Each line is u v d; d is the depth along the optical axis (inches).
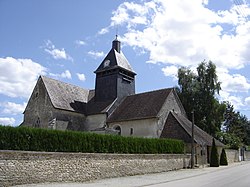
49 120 1267.2
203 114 1729.8
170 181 676.7
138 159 846.5
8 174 537.6
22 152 566.3
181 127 1190.9
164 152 995.9
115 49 1524.4
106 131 1223.5
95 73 1518.2
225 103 1813.5
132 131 1251.8
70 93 1455.5
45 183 589.6
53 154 621.9
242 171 975.0
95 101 1481.3
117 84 1427.2
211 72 1774.1
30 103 1390.3
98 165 719.1
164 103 1257.4
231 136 1937.7
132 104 1358.3
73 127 1342.3
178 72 1860.2
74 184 601.0
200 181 664.4
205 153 1266.0
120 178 740.0
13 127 579.8
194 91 1769.2
